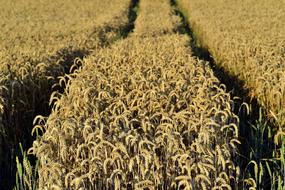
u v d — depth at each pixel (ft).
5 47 38.34
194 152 14.05
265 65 26.43
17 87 23.75
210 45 46.11
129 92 19.54
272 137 21.88
